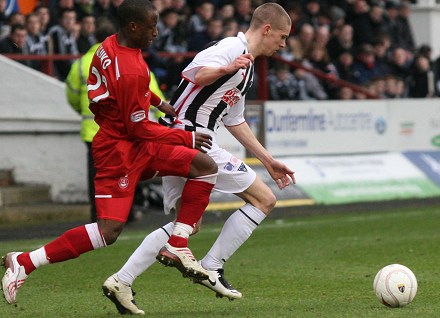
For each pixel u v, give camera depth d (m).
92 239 17.97
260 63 45.22
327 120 46.03
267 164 20.02
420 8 64.06
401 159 48.03
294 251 29.16
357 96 50.56
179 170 18.42
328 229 34.72
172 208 20.11
